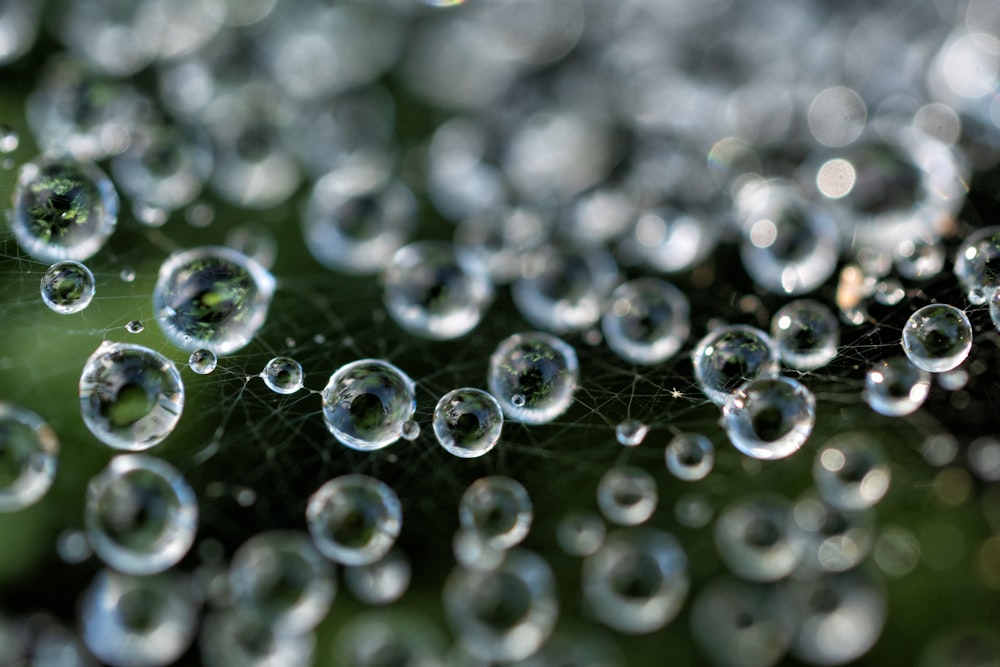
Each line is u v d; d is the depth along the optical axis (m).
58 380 0.05
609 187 0.05
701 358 0.05
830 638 0.05
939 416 0.05
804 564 0.05
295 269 0.05
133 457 0.05
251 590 0.05
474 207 0.05
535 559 0.05
